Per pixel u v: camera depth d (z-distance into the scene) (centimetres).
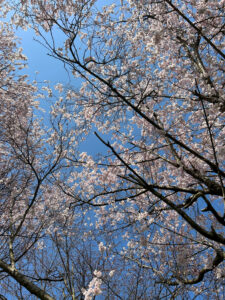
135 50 608
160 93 580
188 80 560
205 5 602
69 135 601
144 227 459
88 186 650
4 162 664
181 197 619
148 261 484
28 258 517
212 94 532
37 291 372
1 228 545
